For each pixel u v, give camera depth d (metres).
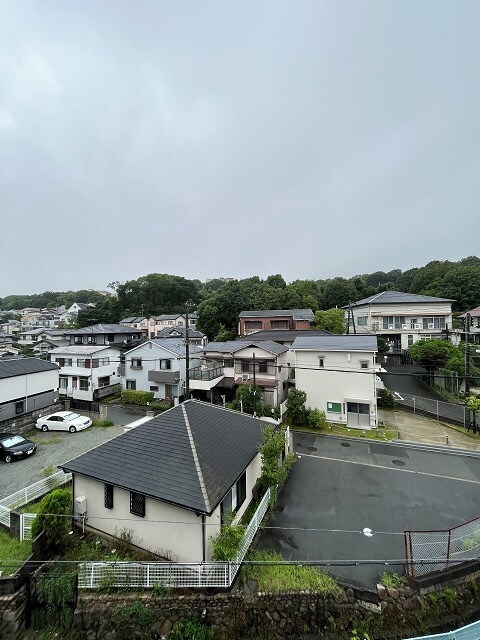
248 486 10.62
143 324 57.22
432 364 25.38
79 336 40.44
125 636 6.96
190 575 7.36
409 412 21.20
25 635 7.11
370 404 18.53
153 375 24.58
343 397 19.28
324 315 37.16
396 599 7.37
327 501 11.12
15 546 8.56
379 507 10.76
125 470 8.86
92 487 9.23
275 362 21.22
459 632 6.61
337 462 14.26
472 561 8.18
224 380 23.56
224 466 9.27
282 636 7.03
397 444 16.27
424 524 9.83
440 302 35.09
